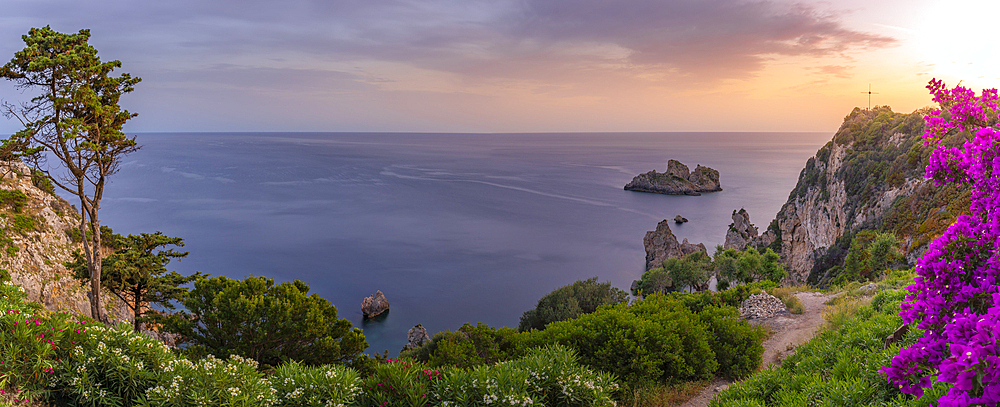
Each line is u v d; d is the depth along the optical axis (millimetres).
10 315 9047
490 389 9477
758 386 13172
